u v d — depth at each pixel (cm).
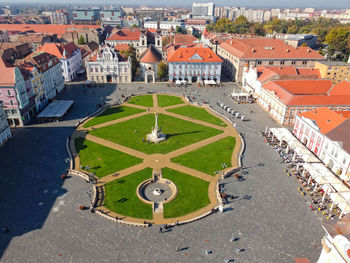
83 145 9769
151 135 10494
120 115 12356
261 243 5872
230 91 15788
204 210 6806
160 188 7681
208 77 17088
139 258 5481
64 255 5522
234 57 17662
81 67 19512
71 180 7844
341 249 3784
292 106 11244
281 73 14875
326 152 8950
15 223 6300
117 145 9812
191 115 12488
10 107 10850
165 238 5969
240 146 9831
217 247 5759
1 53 14775
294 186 7725
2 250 5616
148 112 12731
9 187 7475
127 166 8575
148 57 17288
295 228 6269
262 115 12588
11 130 10825
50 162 8681
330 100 11469
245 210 6806
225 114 12619
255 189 7581
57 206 6838
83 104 13500
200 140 10250
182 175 8175
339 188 7006
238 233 6119
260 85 13775
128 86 16288
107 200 7106
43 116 11438
